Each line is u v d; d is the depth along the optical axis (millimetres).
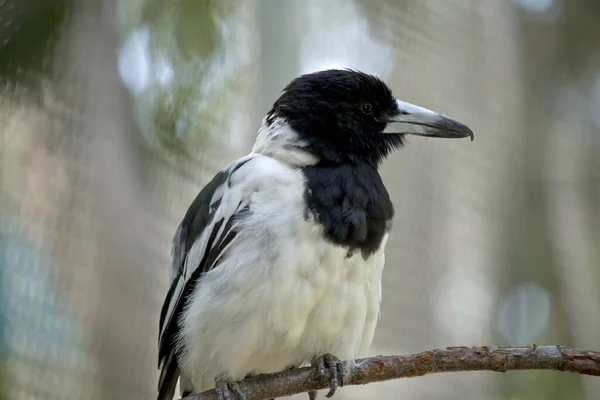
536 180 2713
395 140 2477
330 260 2420
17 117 2479
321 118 2455
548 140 2730
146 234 2506
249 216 2426
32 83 2475
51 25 2469
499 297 2641
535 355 2395
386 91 2475
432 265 2568
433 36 2596
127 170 2506
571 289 2721
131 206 2502
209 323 2424
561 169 2740
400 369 2418
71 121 2490
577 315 2721
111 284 2492
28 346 2475
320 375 2430
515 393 2670
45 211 2484
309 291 2418
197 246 2445
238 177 2438
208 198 2449
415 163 2570
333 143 2453
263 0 2547
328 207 2424
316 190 2428
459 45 2609
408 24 2584
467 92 2615
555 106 2758
